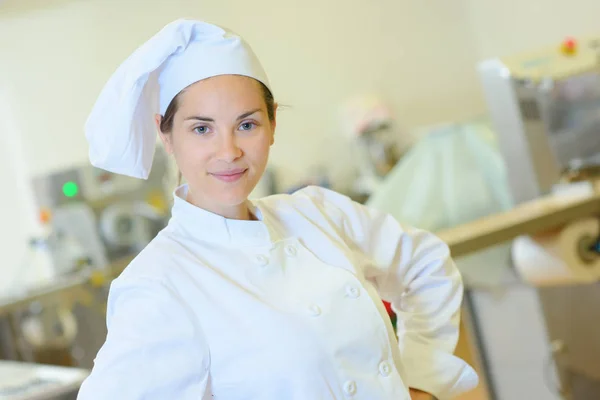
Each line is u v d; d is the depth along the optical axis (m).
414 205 4.37
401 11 7.45
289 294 1.50
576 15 6.69
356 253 1.72
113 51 6.34
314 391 1.43
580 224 3.17
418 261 1.80
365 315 1.52
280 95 6.87
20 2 6.06
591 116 3.53
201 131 1.47
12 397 2.89
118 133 1.51
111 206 5.20
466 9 7.76
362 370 1.49
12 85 6.09
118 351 1.36
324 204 1.74
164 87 1.50
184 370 1.39
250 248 1.54
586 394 3.50
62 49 6.19
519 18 7.27
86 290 4.86
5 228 6.17
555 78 3.42
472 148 4.35
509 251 3.51
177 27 1.45
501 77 3.49
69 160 6.21
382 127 6.61
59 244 5.17
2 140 6.16
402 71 7.43
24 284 6.14
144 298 1.41
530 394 3.59
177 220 1.56
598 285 3.44
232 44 1.47
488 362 3.68
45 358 5.14
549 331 3.46
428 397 1.72
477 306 3.66
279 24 6.91
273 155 6.76
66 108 6.20
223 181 1.46
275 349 1.43
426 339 1.78
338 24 7.16
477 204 4.20
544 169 3.51
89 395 1.34
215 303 1.44
